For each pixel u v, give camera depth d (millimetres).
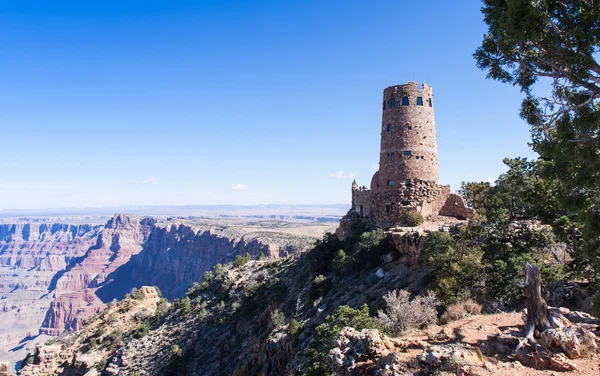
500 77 26922
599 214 20766
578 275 32125
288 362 46312
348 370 23219
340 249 76875
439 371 18406
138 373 89812
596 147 20406
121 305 146500
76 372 109438
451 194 71250
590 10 20578
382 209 72938
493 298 34531
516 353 19781
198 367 78625
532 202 38438
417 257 50656
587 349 18703
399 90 72000
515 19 21047
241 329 81938
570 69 20703
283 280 89375
